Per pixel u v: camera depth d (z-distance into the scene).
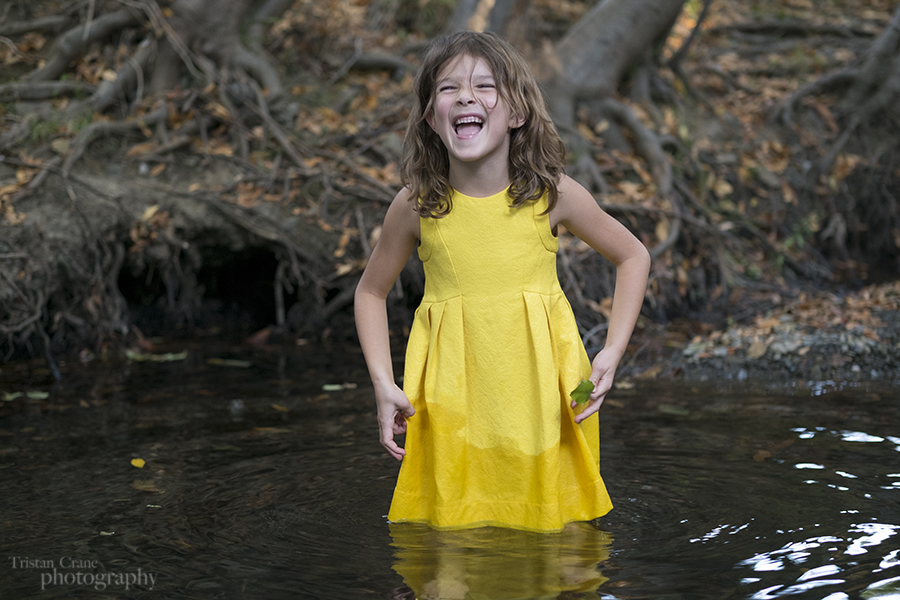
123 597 1.89
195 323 5.80
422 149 2.28
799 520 2.27
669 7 7.03
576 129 6.50
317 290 5.52
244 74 6.19
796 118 7.46
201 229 5.45
